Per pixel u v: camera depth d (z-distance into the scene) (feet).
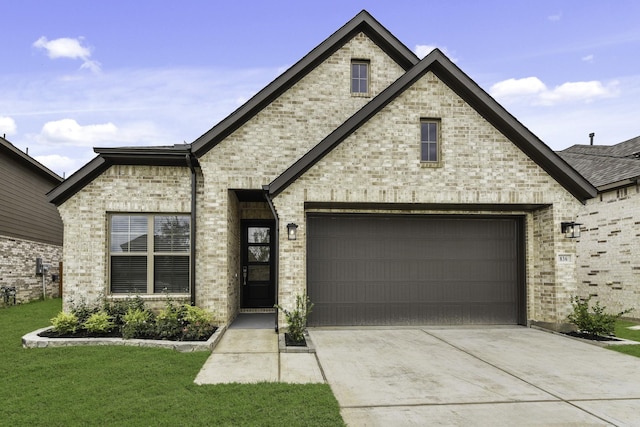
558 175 33.58
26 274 56.34
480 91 32.65
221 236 33.12
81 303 33.01
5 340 28.32
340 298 34.30
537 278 34.88
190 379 19.98
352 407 17.16
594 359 24.79
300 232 31.42
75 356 23.65
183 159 34.40
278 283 31.12
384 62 37.70
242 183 33.81
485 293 35.45
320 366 22.74
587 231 48.14
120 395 17.92
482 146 33.32
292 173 31.07
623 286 43.11
